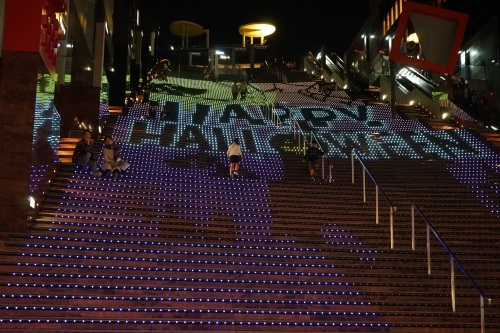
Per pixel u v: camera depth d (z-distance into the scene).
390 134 21.45
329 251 11.83
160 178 15.20
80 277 9.91
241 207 13.86
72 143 17.36
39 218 11.84
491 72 31.05
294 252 11.63
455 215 14.00
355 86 36.50
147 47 36.41
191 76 41.59
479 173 17.19
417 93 28.55
